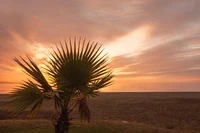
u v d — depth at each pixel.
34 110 6.34
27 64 6.11
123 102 47.09
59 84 6.16
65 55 6.10
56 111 6.36
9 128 10.93
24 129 10.80
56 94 6.19
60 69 6.10
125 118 22.78
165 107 35.81
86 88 6.29
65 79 6.12
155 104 42.03
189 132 12.63
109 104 40.84
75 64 6.06
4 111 17.92
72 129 10.80
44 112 19.62
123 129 11.39
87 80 6.23
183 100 55.00
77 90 6.34
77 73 6.11
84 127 11.21
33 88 6.12
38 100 6.15
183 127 18.12
